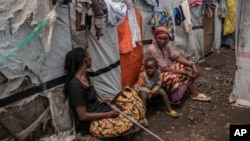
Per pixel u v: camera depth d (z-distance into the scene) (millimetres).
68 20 3166
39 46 2848
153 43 4441
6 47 2568
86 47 3533
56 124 3129
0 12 2492
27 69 2783
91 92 3285
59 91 3158
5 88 2639
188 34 6180
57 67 3105
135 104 3535
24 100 2807
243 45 4262
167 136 3625
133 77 4707
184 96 4719
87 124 3246
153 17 5086
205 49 7316
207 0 6824
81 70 3217
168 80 4188
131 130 3330
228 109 4320
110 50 3994
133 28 4512
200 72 6035
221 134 3656
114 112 3238
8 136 2740
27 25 2713
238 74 4402
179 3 5816
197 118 4055
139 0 4797
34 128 2951
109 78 4047
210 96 4766
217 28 7648
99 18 3268
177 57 4500
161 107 4371
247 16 4152
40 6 2748
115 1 4152
